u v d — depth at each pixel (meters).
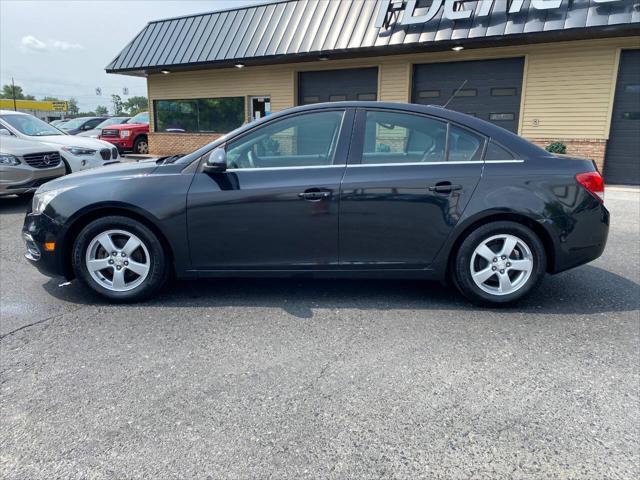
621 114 11.41
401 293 4.23
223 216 3.78
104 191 3.80
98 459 2.16
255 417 2.45
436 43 11.73
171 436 2.31
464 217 3.70
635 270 4.90
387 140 3.84
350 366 2.95
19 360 3.03
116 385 2.74
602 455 2.17
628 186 11.26
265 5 15.26
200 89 17.31
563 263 3.80
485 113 12.87
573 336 3.36
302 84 15.50
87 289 4.33
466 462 2.13
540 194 3.68
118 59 17.41
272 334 3.39
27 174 8.09
